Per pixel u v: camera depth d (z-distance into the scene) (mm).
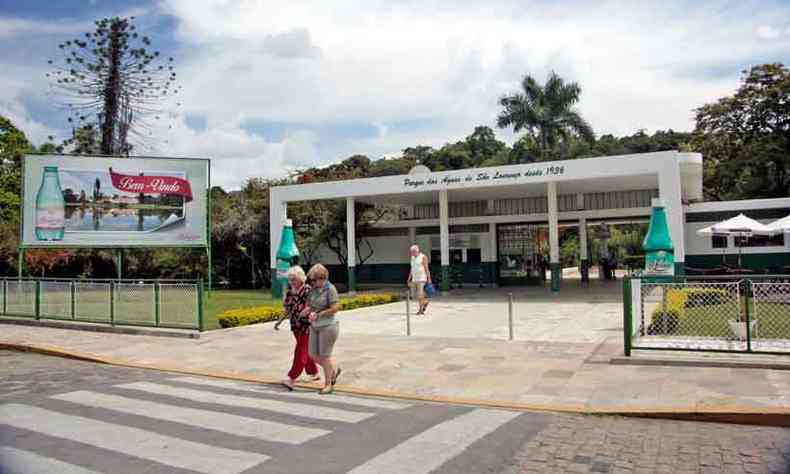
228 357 11047
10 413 7152
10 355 12281
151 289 14266
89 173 23562
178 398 7961
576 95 36750
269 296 25375
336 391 8336
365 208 31609
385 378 8930
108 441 5969
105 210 23688
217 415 7000
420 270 17375
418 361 10031
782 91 34500
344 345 11664
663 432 6238
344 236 32281
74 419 6840
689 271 22703
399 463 5285
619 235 55375
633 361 9062
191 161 24641
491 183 22359
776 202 24938
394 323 15273
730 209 25641
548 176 21266
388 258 32719
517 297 22625
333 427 6457
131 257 32938
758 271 21891
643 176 21703
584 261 29578
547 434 6191
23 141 37656
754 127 36469
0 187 35750
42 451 5672
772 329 9109
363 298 19953
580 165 20703
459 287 29516
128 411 7215
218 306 20344
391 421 6711
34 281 16734
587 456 5496
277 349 11711
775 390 7262
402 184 23938
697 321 9734
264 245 33469
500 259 30297
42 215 22984
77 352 11930
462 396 7824
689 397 7172
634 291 10008
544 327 13820
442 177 23156
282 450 5648
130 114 37219
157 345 12516
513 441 5945
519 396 7707
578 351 10336
